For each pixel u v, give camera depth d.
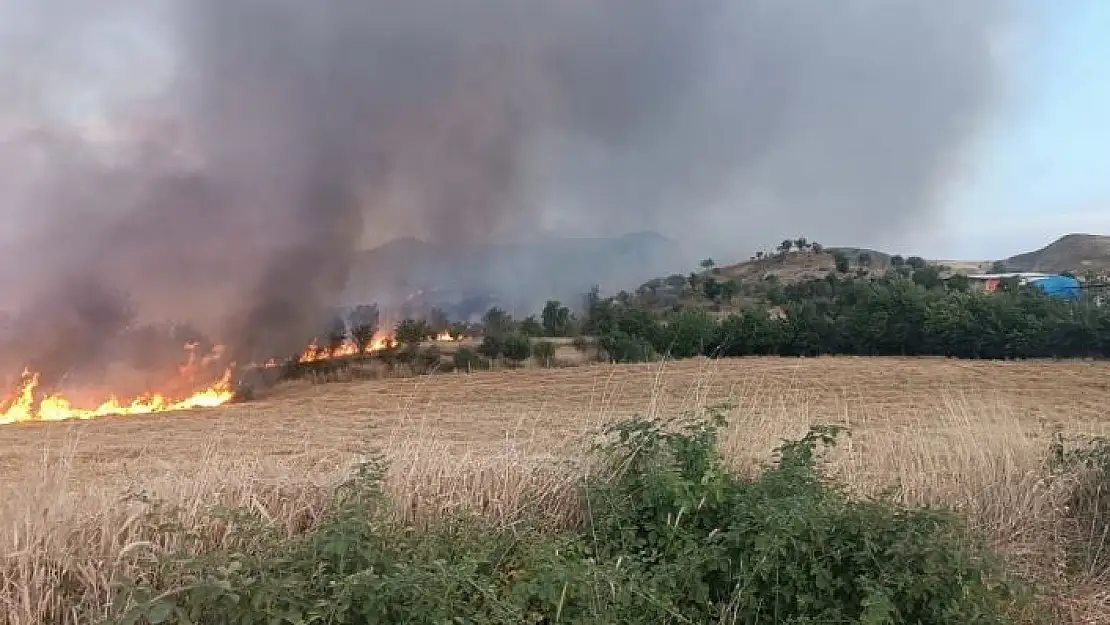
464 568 3.49
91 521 3.94
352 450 13.64
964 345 46.78
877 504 4.21
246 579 3.12
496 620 3.31
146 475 5.92
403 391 34.00
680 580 3.90
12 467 10.64
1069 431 8.57
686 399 6.51
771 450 5.43
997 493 5.55
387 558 3.51
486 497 4.72
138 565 3.68
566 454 5.30
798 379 29.86
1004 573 4.02
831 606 3.75
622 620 3.59
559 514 4.68
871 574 3.77
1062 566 4.96
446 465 5.03
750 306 57.69
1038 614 4.27
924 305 48.62
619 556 3.93
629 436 4.90
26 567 3.55
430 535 4.04
